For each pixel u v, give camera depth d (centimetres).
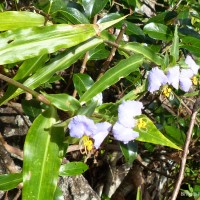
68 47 18
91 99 18
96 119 17
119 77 19
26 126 24
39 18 19
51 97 17
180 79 20
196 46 24
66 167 21
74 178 23
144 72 25
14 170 22
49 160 17
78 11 22
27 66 19
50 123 17
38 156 17
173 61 19
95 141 17
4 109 24
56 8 23
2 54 17
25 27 18
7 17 19
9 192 22
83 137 16
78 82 23
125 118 17
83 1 24
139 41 25
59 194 20
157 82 19
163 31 24
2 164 21
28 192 16
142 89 19
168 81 19
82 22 22
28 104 22
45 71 19
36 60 19
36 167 16
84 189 23
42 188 16
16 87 18
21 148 24
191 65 21
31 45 17
